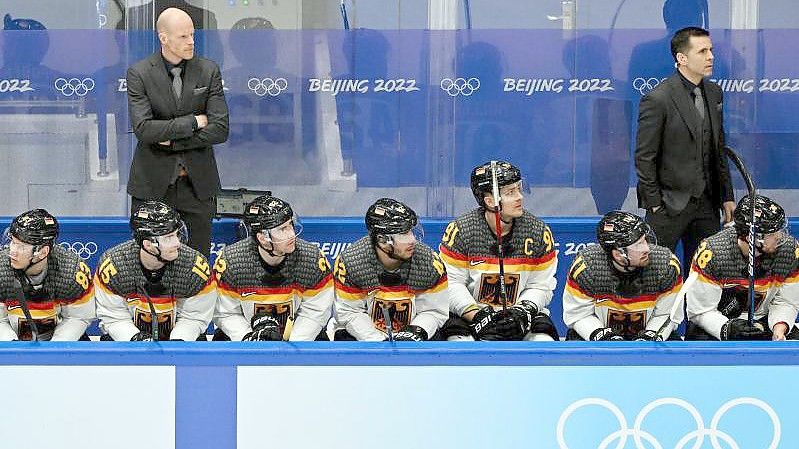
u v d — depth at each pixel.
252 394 11.05
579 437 11.14
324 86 23.52
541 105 23.58
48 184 23.34
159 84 20.00
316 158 23.69
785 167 23.75
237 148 23.59
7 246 15.19
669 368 11.12
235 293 15.75
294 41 23.36
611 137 23.62
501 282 15.84
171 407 11.05
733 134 23.69
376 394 11.06
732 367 11.14
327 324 17.80
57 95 23.16
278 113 23.55
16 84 23.06
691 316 16.23
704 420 11.17
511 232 17.28
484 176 16.72
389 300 15.66
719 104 20.72
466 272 17.42
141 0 23.06
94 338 19.30
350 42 23.39
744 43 23.44
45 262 14.98
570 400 11.12
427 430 11.09
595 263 15.78
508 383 11.08
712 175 20.72
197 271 15.38
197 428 11.09
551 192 23.80
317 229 22.58
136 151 20.39
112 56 23.14
